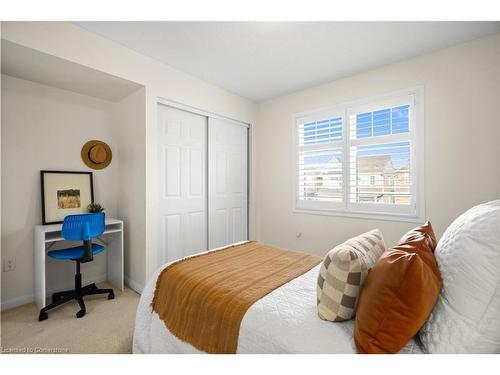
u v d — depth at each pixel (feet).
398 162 8.61
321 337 3.12
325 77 9.74
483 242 2.63
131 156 8.93
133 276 8.86
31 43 5.90
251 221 12.50
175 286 4.80
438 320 2.77
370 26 6.55
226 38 7.14
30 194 7.85
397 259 2.84
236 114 11.51
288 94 11.53
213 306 4.00
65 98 8.57
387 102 8.76
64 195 8.48
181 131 9.62
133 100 8.73
